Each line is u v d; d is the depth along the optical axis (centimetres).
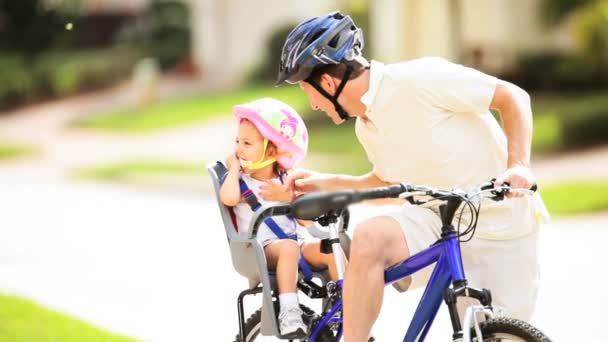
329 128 5375
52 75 8419
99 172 4944
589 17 5153
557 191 3253
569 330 1612
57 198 4034
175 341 1659
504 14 5322
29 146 6525
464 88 1013
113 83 8512
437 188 981
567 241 2444
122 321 1817
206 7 7944
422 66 1022
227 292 2067
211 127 6178
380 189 891
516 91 1032
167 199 3878
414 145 1031
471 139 1035
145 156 5447
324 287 1097
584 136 4191
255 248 1032
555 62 5247
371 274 982
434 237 1020
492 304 1038
